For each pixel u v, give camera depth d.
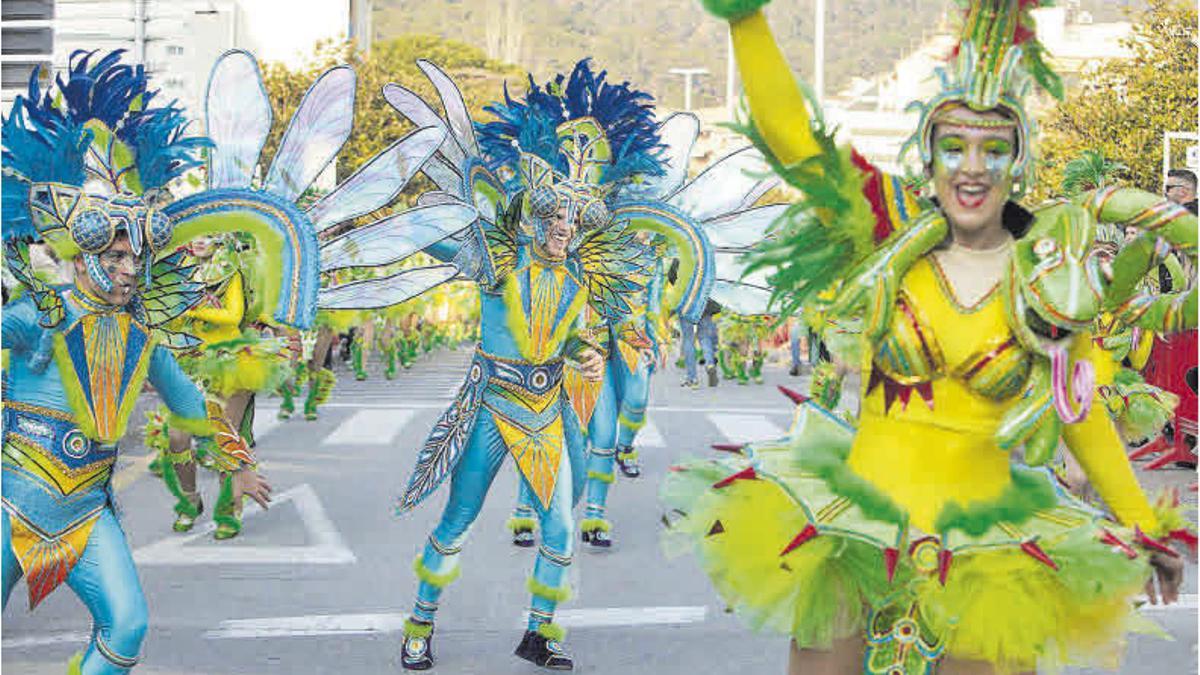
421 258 14.29
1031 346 3.68
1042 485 4.02
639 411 11.02
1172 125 20.06
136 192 4.66
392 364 20.52
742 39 3.85
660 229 6.87
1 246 4.39
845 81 109.69
